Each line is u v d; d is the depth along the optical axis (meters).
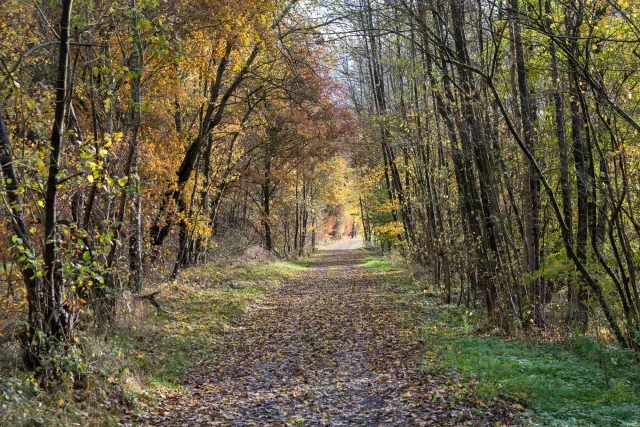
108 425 6.38
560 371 7.94
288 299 19.36
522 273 12.01
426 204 18.88
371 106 25.64
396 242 31.55
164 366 9.48
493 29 10.78
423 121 16.86
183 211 18.67
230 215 36.22
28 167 6.65
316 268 34.44
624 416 6.04
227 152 25.06
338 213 74.88
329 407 7.32
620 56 9.30
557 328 10.55
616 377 7.80
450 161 17.11
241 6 12.88
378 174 28.31
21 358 6.90
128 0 8.75
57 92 6.79
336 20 13.30
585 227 10.86
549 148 11.47
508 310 12.23
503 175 11.89
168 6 11.20
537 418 6.09
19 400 5.74
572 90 9.73
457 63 9.47
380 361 10.05
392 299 18.42
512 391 7.16
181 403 7.69
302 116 22.70
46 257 6.85
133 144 10.91
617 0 8.02
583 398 6.82
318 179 44.16
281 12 16.28
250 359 10.73
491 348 10.09
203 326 13.10
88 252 6.73
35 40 8.12
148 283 16.41
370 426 6.42
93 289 10.24
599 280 9.34
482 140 11.86
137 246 14.12
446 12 10.62
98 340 8.74
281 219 40.84
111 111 10.62
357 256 45.66
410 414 6.69
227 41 14.50
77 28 8.07
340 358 10.54
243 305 16.83
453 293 18.41
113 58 9.89
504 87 12.10
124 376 7.84
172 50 10.48
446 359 9.41
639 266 10.00
